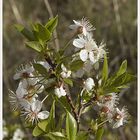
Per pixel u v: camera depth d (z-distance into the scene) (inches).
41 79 13.2
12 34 41.4
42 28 12.6
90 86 13.2
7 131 24.2
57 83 12.7
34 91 13.1
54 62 12.8
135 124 31.2
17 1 43.6
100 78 13.8
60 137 12.3
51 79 12.8
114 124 13.8
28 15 43.1
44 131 12.6
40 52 12.7
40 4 43.6
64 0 43.6
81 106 13.4
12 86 35.8
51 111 12.8
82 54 12.9
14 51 39.7
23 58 39.0
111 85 13.5
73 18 42.7
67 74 12.8
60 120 13.0
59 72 12.7
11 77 36.4
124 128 30.5
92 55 13.1
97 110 13.7
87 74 13.9
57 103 13.4
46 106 25.5
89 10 42.4
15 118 29.2
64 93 12.7
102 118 13.7
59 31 39.6
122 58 36.1
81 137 12.7
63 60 12.8
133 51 36.9
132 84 34.0
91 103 13.4
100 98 13.4
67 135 12.5
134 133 30.6
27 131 26.2
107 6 42.0
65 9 43.3
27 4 46.2
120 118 13.7
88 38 13.5
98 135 13.3
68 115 12.6
